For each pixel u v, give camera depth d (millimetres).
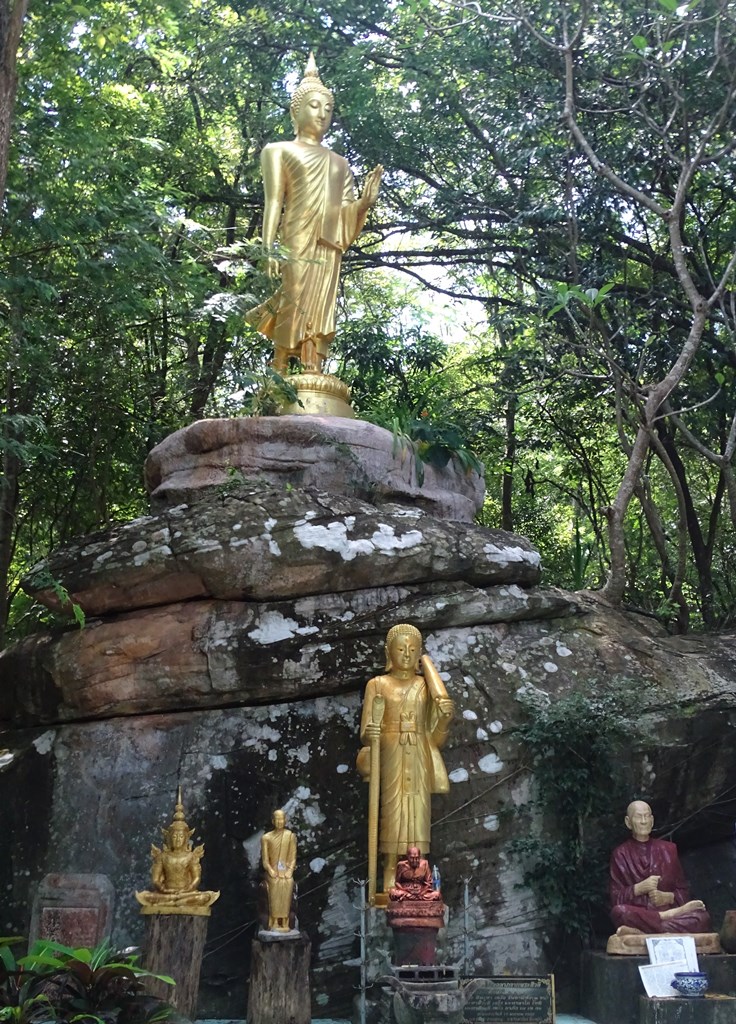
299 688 9859
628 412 14461
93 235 10742
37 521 16125
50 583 10047
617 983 8602
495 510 19484
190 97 17250
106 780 9773
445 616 10305
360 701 9977
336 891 9469
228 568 10023
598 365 15188
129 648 9992
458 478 12414
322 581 10109
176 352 17422
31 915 9359
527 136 14734
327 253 12641
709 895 10430
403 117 16094
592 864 9797
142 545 10266
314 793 9688
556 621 10945
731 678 10844
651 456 16641
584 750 9906
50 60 11188
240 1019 9078
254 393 12242
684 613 13336
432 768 9328
